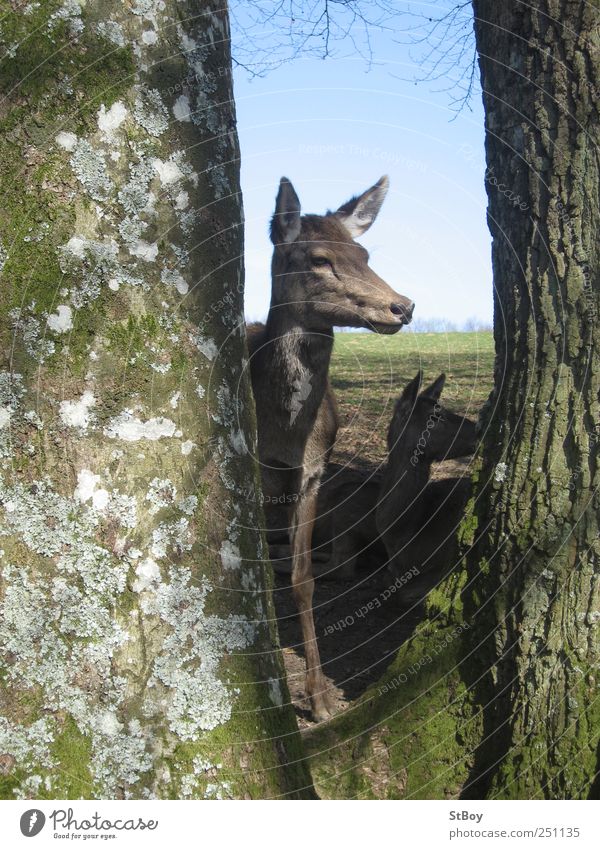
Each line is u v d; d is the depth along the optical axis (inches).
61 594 91.3
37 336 90.7
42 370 90.8
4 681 90.9
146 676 93.6
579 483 126.3
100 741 91.4
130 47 94.0
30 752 90.6
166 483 95.5
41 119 90.0
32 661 91.3
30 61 90.0
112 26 93.1
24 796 90.0
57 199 90.7
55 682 91.0
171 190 96.5
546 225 129.1
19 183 90.1
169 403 96.0
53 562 91.3
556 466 128.1
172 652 95.0
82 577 91.6
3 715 90.7
